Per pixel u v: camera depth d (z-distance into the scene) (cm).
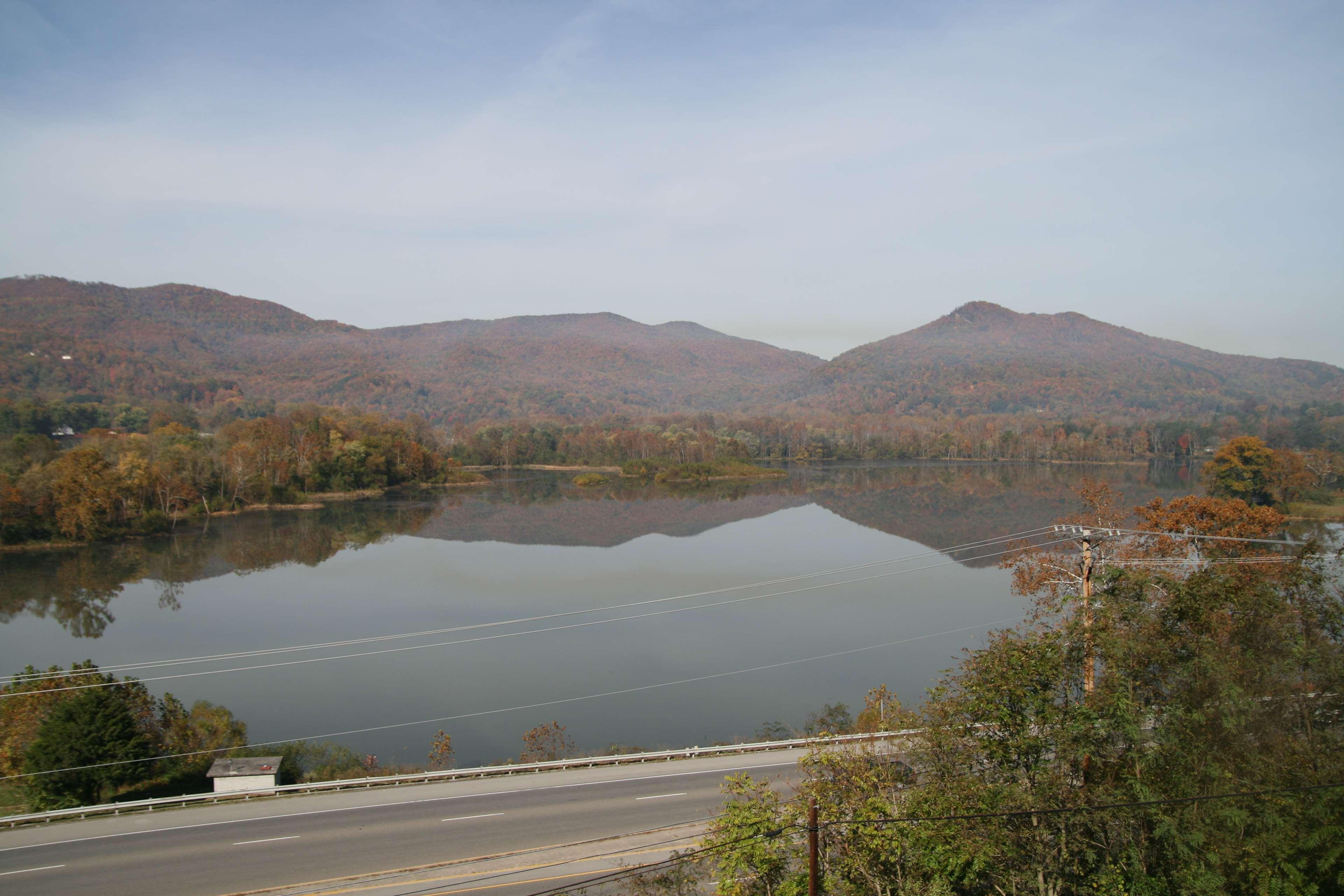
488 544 12469
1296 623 2423
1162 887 2223
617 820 3838
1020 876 2427
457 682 6494
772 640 7462
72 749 4184
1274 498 10488
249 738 5388
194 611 8644
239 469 15712
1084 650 2598
